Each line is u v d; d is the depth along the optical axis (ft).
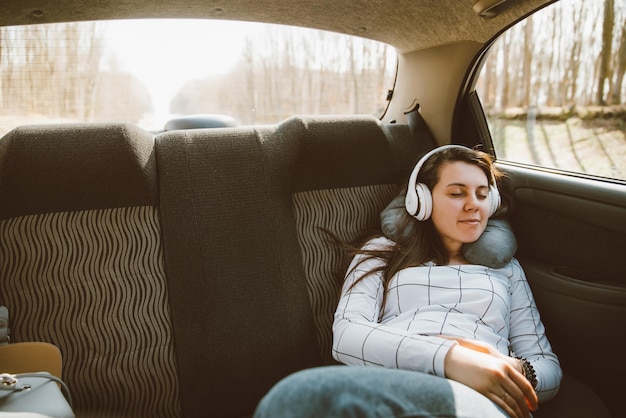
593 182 4.37
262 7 5.16
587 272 4.42
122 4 4.70
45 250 3.90
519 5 4.74
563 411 3.50
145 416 4.00
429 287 3.97
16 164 3.81
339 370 2.14
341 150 4.86
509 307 4.03
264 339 4.22
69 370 3.86
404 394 2.04
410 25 5.73
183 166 4.36
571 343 4.31
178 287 4.12
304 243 4.68
